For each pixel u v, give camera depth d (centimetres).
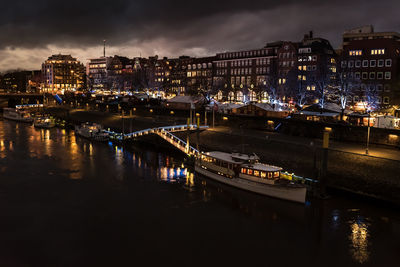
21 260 2908
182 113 10056
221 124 8325
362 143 5766
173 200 4294
